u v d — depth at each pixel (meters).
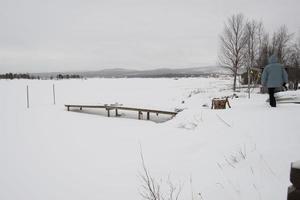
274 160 3.80
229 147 5.27
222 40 26.84
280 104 8.91
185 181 4.26
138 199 3.96
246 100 15.27
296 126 5.49
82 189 4.68
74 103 20.73
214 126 7.37
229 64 26.48
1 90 30.03
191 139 6.92
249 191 3.11
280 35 28.70
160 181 4.51
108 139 8.52
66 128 10.87
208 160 4.98
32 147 7.88
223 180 3.70
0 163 6.43
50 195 4.57
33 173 5.70
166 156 5.98
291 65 26.64
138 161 5.90
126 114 15.65
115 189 4.50
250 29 27.20
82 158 6.54
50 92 29.34
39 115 14.77
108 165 5.85
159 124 10.76
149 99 22.39
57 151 7.34
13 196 4.64
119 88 35.22
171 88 33.91
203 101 18.11
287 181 3.06
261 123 6.31
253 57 26.98
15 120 13.05
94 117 14.17
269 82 8.18
